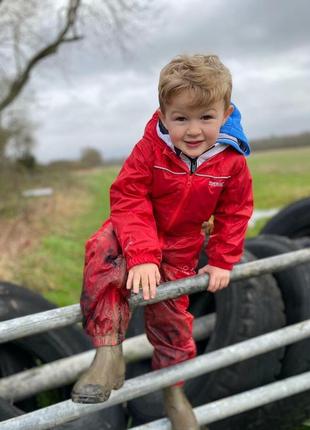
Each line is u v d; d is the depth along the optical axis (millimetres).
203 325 1779
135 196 1125
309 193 7836
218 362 1307
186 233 1217
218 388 1563
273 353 1609
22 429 1156
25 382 1557
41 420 1173
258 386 1600
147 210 1124
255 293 1604
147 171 1119
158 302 1228
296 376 1481
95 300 1110
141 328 1927
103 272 1109
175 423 1293
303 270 1701
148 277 1067
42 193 9125
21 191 7719
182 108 1030
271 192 8312
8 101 8961
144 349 1734
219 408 1373
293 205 2369
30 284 3682
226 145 1117
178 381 1275
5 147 8555
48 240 5301
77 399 1059
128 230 1093
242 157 1146
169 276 1235
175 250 1222
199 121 1045
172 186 1126
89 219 7105
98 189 11305
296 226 2348
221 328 1601
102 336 1106
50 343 1687
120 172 1142
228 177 1139
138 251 1076
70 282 3785
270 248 1854
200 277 1205
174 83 1014
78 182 11352
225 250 1198
